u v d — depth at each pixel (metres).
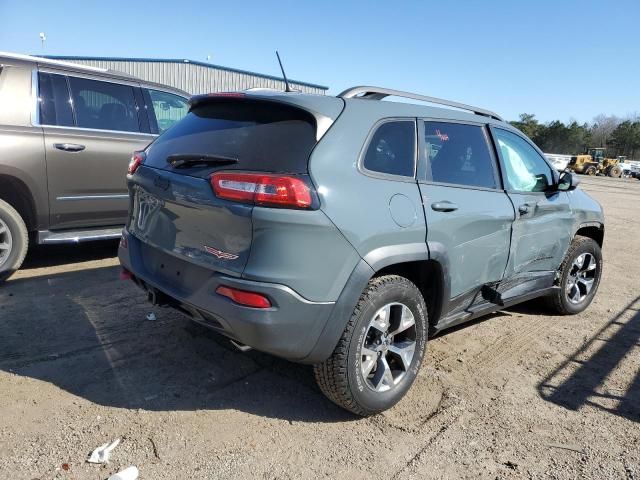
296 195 2.46
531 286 4.27
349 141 2.77
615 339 4.42
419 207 3.00
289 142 2.66
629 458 2.77
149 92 5.85
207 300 2.63
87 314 4.18
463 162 3.52
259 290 2.46
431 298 3.30
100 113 5.35
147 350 3.64
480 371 3.68
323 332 2.63
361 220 2.67
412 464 2.63
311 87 29.56
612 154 89.81
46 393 3.03
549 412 3.19
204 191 2.65
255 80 29.58
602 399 3.38
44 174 4.82
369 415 3.00
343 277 2.64
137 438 2.67
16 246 4.70
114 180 5.35
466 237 3.33
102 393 3.07
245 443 2.70
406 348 3.11
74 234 5.16
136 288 4.84
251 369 3.47
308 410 3.05
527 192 4.02
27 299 4.43
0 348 3.52
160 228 2.99
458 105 3.73
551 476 2.60
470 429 2.96
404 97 3.31
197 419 2.88
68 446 2.57
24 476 2.35
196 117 3.27
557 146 91.88
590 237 5.32
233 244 2.54
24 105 4.77
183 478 2.41
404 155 3.08
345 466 2.58
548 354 4.05
